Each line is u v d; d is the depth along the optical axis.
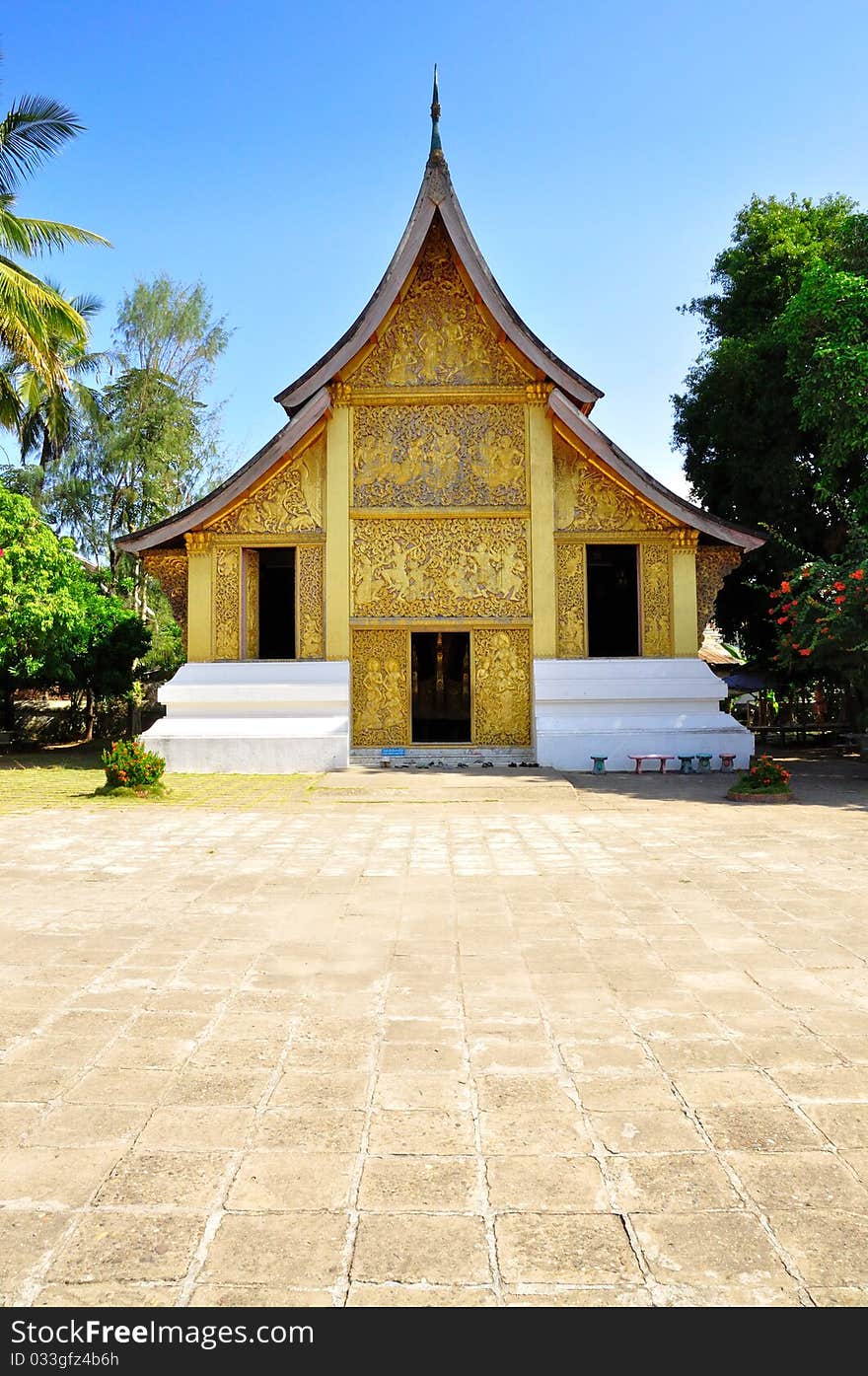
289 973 4.07
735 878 6.09
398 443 14.61
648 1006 3.62
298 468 14.57
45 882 6.05
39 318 16.53
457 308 14.64
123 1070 3.04
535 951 4.40
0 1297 1.92
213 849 7.32
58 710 23.94
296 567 14.53
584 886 5.88
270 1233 2.12
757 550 18.83
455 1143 2.54
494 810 9.84
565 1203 2.24
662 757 13.36
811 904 5.33
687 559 14.38
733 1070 3.02
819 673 20.14
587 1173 2.38
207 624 14.41
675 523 14.34
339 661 14.26
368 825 8.76
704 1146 2.52
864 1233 2.12
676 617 14.32
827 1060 3.09
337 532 14.41
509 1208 2.22
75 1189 2.31
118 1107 2.77
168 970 4.12
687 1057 3.12
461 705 14.53
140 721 25.95
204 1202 2.25
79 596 19.70
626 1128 2.62
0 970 4.12
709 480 19.92
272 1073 3.01
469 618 14.45
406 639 14.55
